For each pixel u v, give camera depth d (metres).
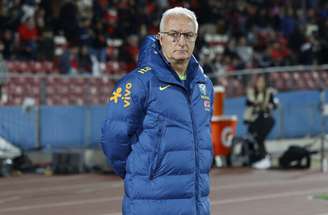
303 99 54.84
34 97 46.88
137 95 12.32
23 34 55.75
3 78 46.19
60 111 45.19
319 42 65.50
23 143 43.97
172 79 12.37
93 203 29.03
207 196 12.70
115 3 64.69
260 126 43.00
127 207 12.34
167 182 12.12
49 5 59.31
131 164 12.40
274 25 71.69
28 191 33.16
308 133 52.34
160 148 12.16
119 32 61.84
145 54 12.70
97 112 46.59
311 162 46.31
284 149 51.09
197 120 12.51
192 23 12.30
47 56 54.62
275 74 55.25
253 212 26.30
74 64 54.81
